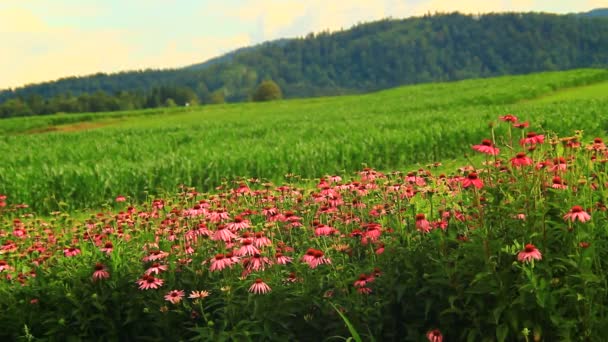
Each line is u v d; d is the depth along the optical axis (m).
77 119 61.66
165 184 13.71
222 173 14.54
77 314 4.74
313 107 60.84
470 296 3.82
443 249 4.30
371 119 28.12
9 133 53.12
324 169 15.51
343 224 5.80
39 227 7.85
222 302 4.46
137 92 163.00
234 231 4.80
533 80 56.69
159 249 5.37
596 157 5.02
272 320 4.26
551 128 17.53
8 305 4.97
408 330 4.17
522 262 3.81
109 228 6.60
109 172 13.48
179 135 26.97
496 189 4.44
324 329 4.30
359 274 4.50
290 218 5.63
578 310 3.59
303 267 4.66
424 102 41.91
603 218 4.04
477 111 25.50
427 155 16.78
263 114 53.88
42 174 13.66
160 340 4.62
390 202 6.01
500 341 3.60
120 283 4.85
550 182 4.52
